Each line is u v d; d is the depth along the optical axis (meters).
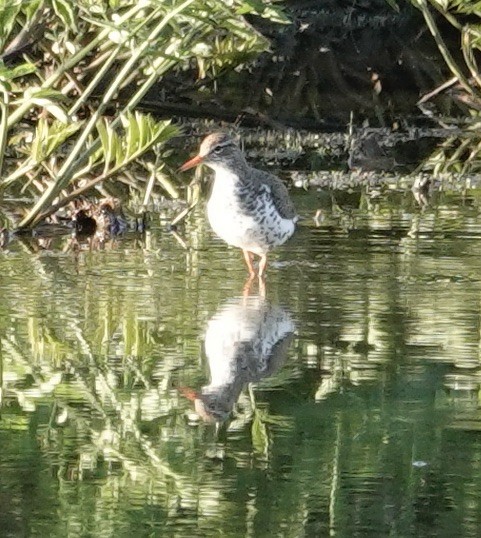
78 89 18.86
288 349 10.89
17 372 10.37
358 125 23.66
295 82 26.23
